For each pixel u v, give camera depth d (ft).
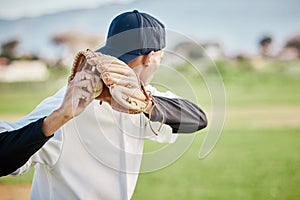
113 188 6.50
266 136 36.04
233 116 44.68
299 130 37.78
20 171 5.89
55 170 6.25
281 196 22.33
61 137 6.04
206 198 21.93
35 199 6.57
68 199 6.36
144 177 25.21
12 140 5.13
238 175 25.75
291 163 27.91
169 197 21.88
